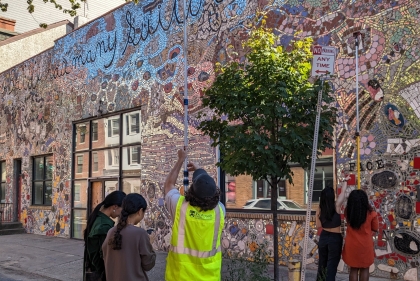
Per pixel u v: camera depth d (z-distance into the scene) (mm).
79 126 16484
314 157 5285
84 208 15867
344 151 8578
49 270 10805
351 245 6320
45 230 17797
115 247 3936
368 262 6250
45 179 18344
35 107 18859
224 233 10633
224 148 6281
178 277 3576
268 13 10102
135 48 14016
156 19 13312
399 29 8031
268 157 5898
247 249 10125
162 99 12867
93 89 15664
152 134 13125
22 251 13703
